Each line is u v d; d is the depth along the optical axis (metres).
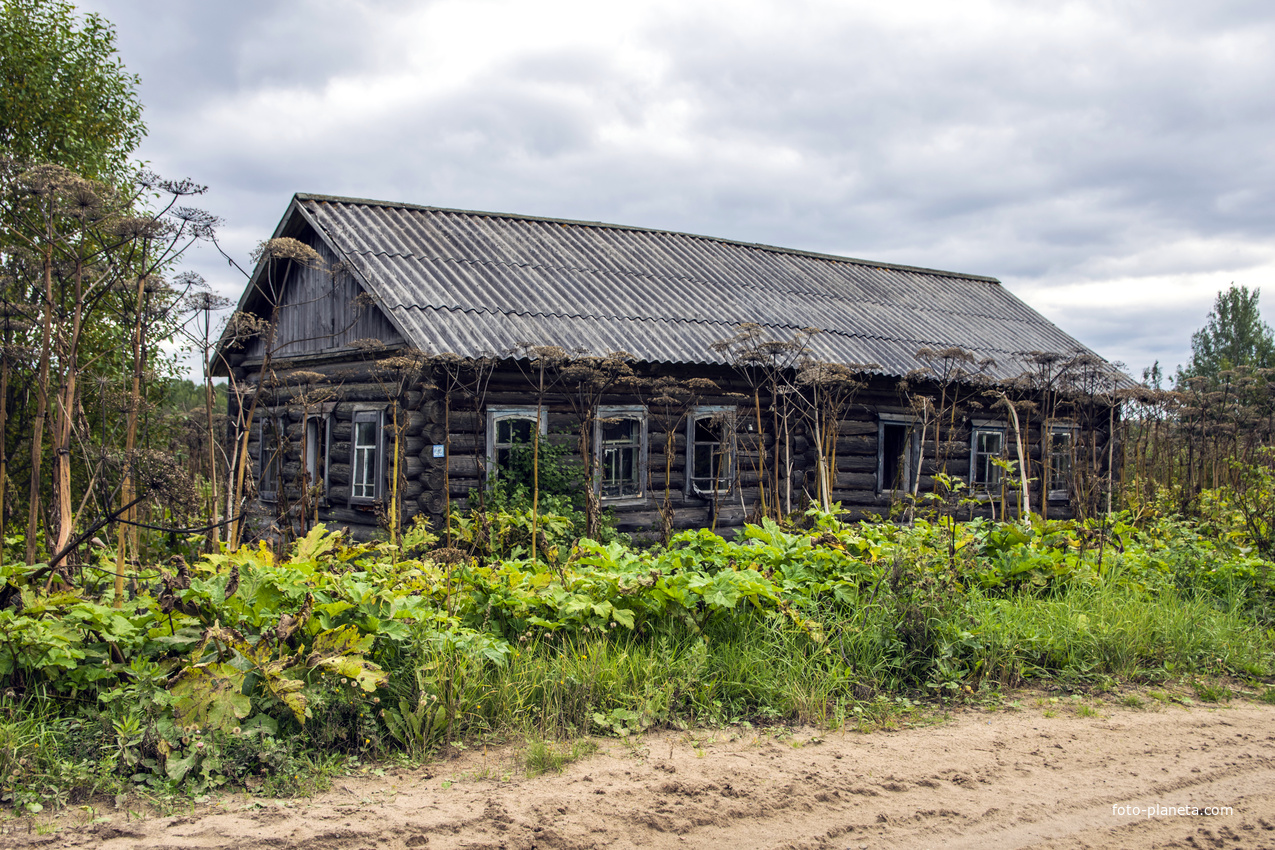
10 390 10.95
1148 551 8.70
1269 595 7.98
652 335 12.02
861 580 6.52
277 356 13.98
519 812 3.57
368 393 11.50
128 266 5.61
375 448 11.07
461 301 11.23
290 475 13.05
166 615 4.39
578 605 5.28
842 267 18.38
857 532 7.62
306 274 13.49
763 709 5.02
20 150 14.23
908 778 4.09
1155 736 4.84
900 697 5.41
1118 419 14.28
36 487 4.91
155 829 3.33
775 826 3.53
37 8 14.97
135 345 4.89
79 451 7.12
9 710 3.93
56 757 3.75
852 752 4.45
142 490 4.82
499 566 6.61
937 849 3.38
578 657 5.00
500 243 13.66
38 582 4.57
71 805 3.54
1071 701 5.53
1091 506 11.39
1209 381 13.83
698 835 3.44
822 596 6.30
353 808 3.59
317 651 4.22
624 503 11.35
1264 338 34.50
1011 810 3.76
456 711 4.42
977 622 6.07
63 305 5.61
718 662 5.32
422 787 3.86
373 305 11.54
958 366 12.52
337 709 4.21
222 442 13.12
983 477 14.99
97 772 3.72
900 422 14.01
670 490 11.90
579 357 8.90
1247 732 4.94
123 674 4.24
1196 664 6.33
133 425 4.70
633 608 5.55
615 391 11.45
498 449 10.55
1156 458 14.14
